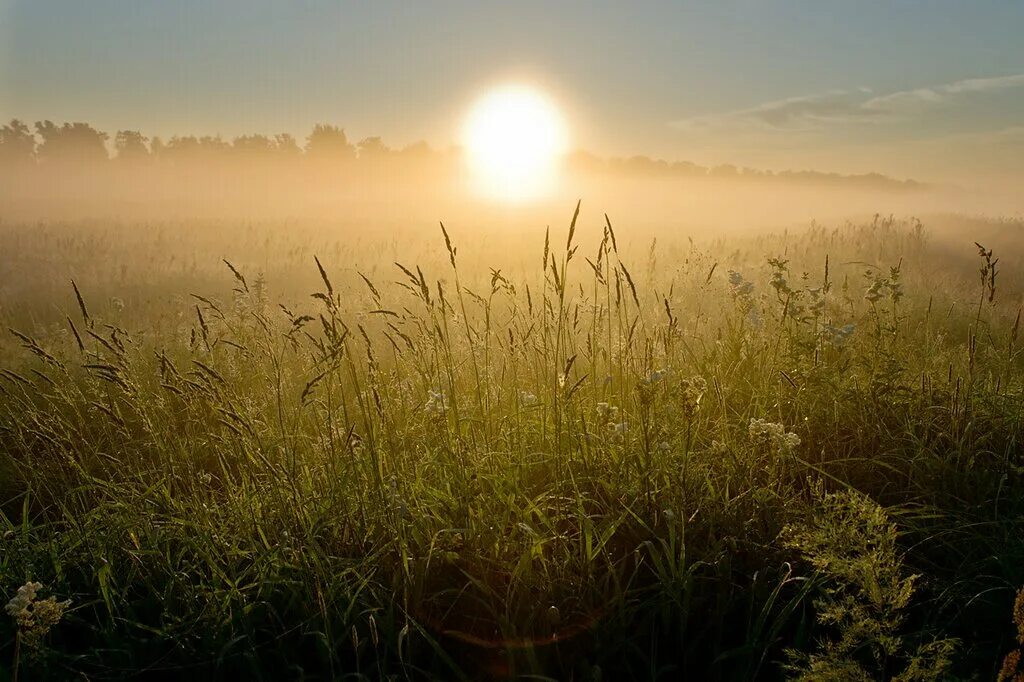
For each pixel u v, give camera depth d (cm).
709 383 425
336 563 291
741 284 469
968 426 345
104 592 264
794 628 262
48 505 392
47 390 528
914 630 256
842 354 421
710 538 287
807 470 350
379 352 590
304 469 354
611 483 326
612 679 247
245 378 482
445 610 274
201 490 348
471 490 328
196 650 255
